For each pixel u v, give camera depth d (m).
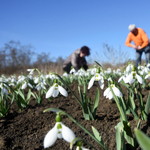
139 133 0.55
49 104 2.97
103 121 2.07
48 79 4.67
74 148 1.56
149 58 6.03
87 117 2.14
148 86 3.37
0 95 2.68
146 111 1.93
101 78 1.71
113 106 2.62
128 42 6.36
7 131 1.99
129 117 2.08
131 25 5.96
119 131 1.19
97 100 2.10
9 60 12.84
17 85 4.39
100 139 1.28
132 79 1.64
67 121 2.13
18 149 1.62
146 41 5.83
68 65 6.49
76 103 2.98
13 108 2.84
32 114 2.52
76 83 4.60
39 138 1.81
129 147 1.49
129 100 2.08
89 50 6.06
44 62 12.63
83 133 1.80
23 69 12.64
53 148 1.58
